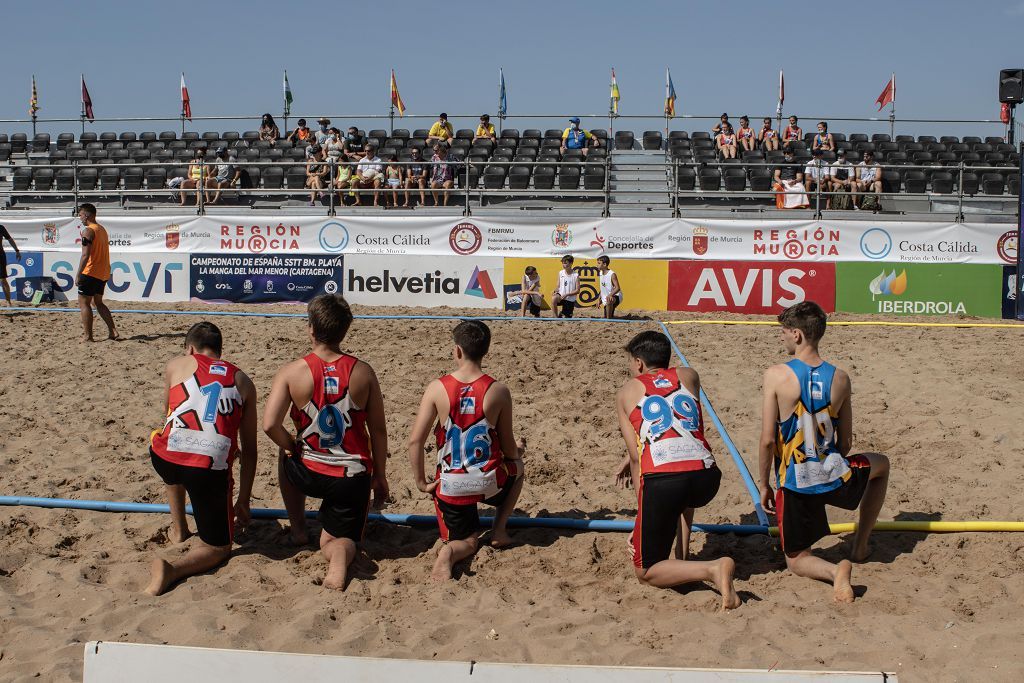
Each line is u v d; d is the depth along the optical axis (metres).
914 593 5.07
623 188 19.61
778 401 5.12
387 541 5.77
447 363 10.55
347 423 5.24
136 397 9.23
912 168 16.28
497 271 16.11
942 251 15.55
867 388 9.74
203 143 22.08
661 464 4.96
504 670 3.37
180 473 5.16
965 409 8.84
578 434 8.19
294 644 4.35
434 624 4.62
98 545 5.63
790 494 5.12
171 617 4.62
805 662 4.24
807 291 15.66
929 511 6.28
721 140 20.25
